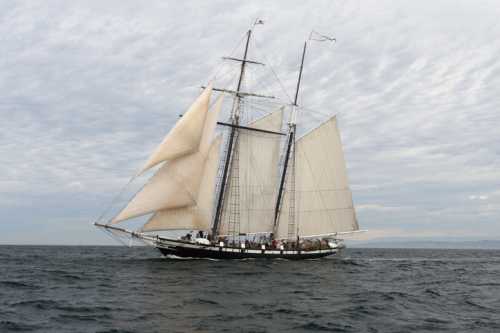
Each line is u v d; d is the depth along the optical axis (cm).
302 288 3800
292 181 6456
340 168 6425
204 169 5534
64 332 2242
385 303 3181
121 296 3183
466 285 4384
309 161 6425
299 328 2411
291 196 6431
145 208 5181
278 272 4822
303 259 6347
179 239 5684
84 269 4984
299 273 4841
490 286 4334
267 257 6006
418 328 2464
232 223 6062
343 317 2691
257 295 3356
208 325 2402
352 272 5353
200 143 5384
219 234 6003
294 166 6456
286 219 6406
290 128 6544
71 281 3953
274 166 6284
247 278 4234
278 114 6341
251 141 6188
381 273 5456
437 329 2448
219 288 3594
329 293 3594
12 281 3928
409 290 3906
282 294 3456
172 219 5400
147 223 5341
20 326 2345
